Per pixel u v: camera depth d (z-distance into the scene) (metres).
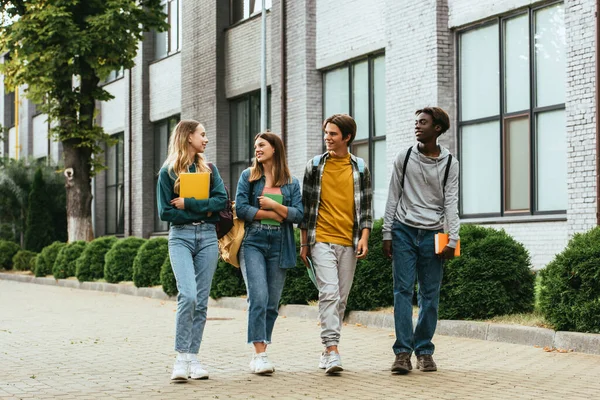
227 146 26.44
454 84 17.56
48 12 24.75
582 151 14.29
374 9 19.77
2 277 28.66
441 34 17.52
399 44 18.53
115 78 34.59
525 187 16.09
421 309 8.27
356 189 8.27
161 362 9.15
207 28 26.75
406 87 18.34
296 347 10.19
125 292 20.33
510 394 7.07
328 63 21.34
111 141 27.58
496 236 11.30
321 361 8.39
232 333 11.66
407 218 8.14
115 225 35.44
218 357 9.45
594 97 14.08
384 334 11.32
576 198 14.40
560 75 15.35
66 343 10.75
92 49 25.47
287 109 22.59
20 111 44.72
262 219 8.20
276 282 8.36
